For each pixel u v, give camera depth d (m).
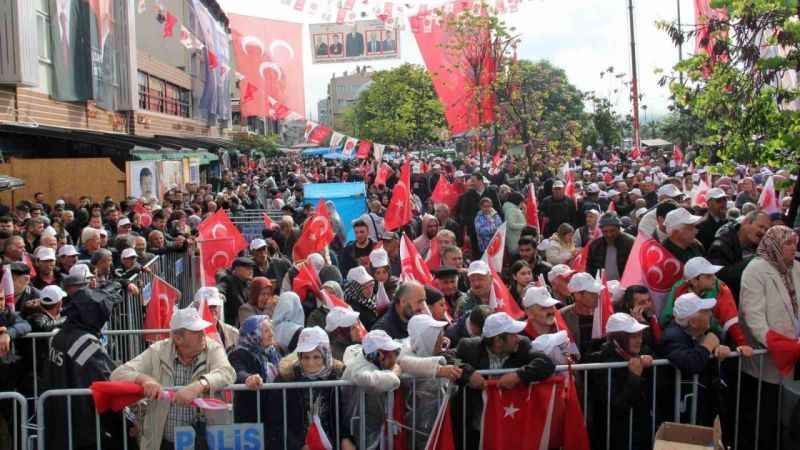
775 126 9.53
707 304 6.46
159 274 12.77
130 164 20.75
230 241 11.32
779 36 9.28
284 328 7.66
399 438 6.14
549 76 26.72
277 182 40.16
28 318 7.96
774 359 6.54
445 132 37.84
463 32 22.66
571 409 6.29
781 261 6.77
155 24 41.06
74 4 24.08
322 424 6.18
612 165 33.12
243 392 6.10
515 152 25.22
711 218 10.38
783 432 6.78
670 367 6.62
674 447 5.65
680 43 10.59
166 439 5.92
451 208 18.19
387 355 6.09
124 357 9.57
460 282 9.93
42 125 21.52
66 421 6.02
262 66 15.88
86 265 9.77
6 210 14.39
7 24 18.94
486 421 6.27
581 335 7.51
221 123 54.88
